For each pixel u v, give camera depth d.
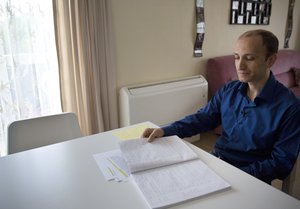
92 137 1.22
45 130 1.40
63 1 1.90
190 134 1.31
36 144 1.38
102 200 0.76
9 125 1.31
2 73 1.82
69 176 0.89
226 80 2.77
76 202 0.76
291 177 1.15
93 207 0.73
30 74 1.94
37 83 1.98
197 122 1.33
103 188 0.82
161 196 0.76
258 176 0.99
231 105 1.25
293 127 1.02
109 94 2.29
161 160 0.95
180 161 0.95
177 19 2.61
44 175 0.90
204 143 2.79
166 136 1.18
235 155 1.21
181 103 2.61
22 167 0.96
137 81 2.50
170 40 2.62
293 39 4.11
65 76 2.06
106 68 2.22
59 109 2.13
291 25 3.91
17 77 1.88
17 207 0.74
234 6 3.04
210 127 1.38
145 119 2.38
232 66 2.85
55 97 2.10
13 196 0.79
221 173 0.89
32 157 1.03
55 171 0.93
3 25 1.77
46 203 0.76
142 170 0.90
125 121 2.36
